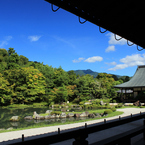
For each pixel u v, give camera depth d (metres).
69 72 52.03
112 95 37.81
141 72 35.97
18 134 7.48
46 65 49.53
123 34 3.50
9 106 31.38
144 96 30.45
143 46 4.37
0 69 41.03
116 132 7.60
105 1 2.54
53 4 2.33
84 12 2.68
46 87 40.53
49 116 17.33
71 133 2.29
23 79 35.34
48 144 1.99
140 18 3.07
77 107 29.31
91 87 37.22
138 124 9.79
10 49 57.28
